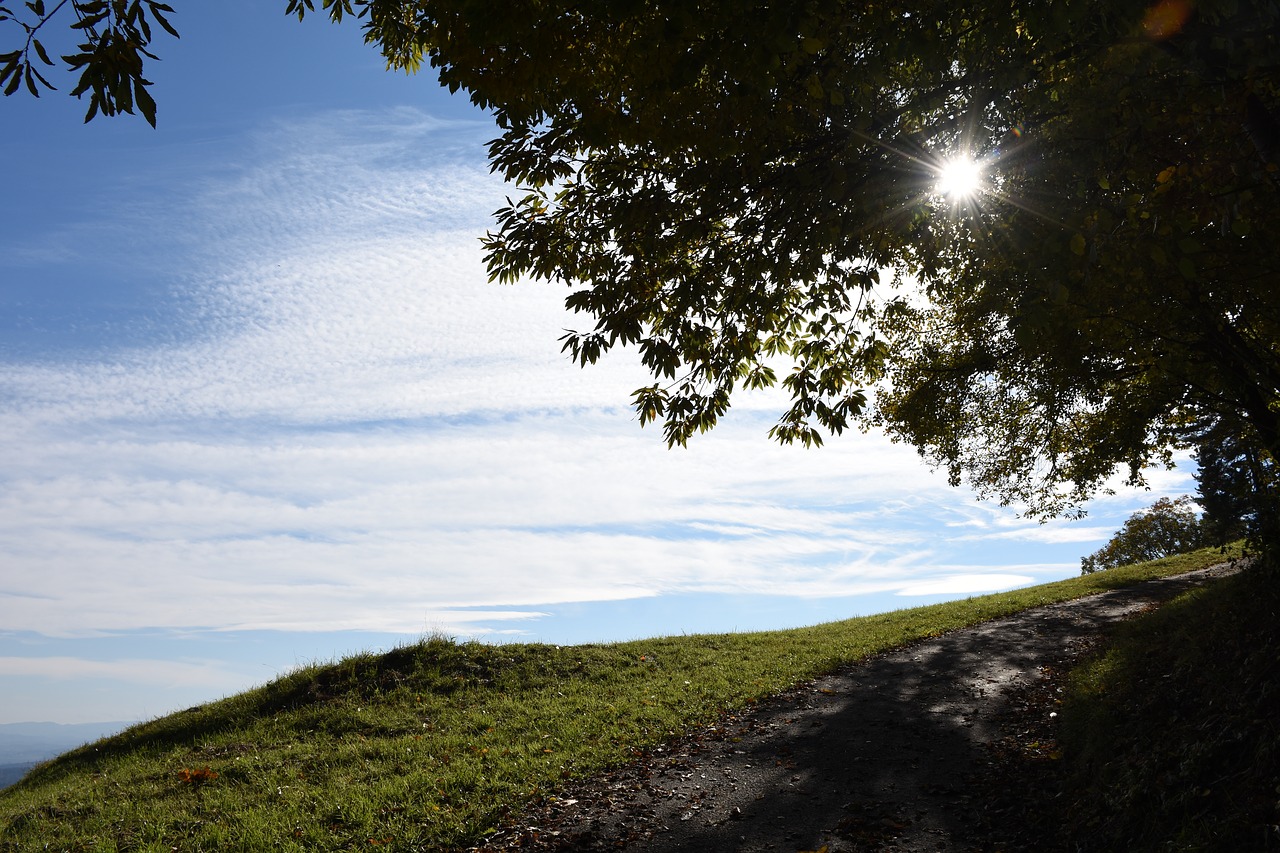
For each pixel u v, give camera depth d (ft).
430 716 44.14
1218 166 17.71
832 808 27.02
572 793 30.19
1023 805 25.27
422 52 24.86
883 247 26.81
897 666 48.11
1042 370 44.55
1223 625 30.12
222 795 32.76
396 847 26.22
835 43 18.38
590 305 26.25
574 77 18.45
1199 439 48.73
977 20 17.97
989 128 21.88
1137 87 16.94
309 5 23.73
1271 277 18.75
